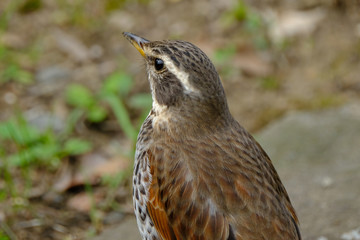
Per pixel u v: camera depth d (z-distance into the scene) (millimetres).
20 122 12305
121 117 12359
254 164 7551
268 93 13961
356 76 14070
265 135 12570
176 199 7492
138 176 8055
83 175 11805
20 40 15586
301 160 11695
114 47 15367
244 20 15766
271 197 7320
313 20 15508
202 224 7289
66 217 10922
